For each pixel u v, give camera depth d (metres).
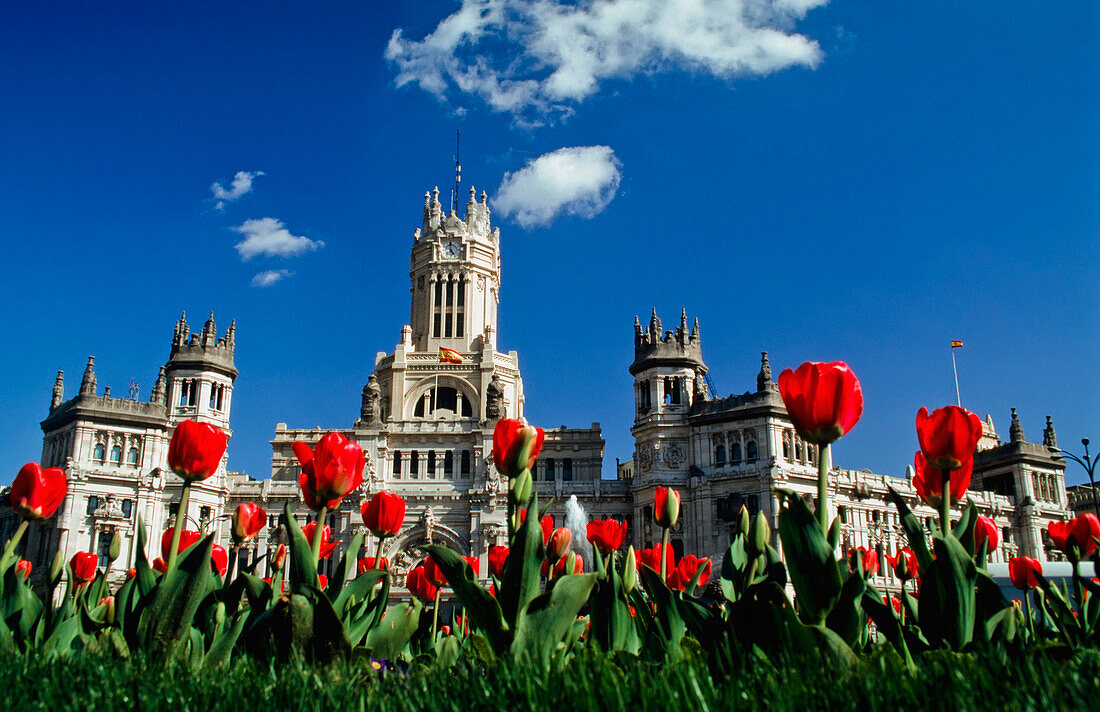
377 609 13.32
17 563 13.68
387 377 120.62
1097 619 12.38
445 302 131.25
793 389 10.32
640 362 106.56
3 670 9.47
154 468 100.44
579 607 11.16
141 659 10.77
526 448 11.95
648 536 100.06
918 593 10.66
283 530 89.75
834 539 10.38
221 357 108.25
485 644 11.39
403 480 107.38
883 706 7.53
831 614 10.18
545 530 14.98
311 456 13.15
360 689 9.21
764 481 95.12
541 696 8.10
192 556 11.86
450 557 11.30
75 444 97.69
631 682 8.43
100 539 95.50
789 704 7.48
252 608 13.03
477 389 118.56
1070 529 13.35
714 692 8.05
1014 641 10.41
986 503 109.19
